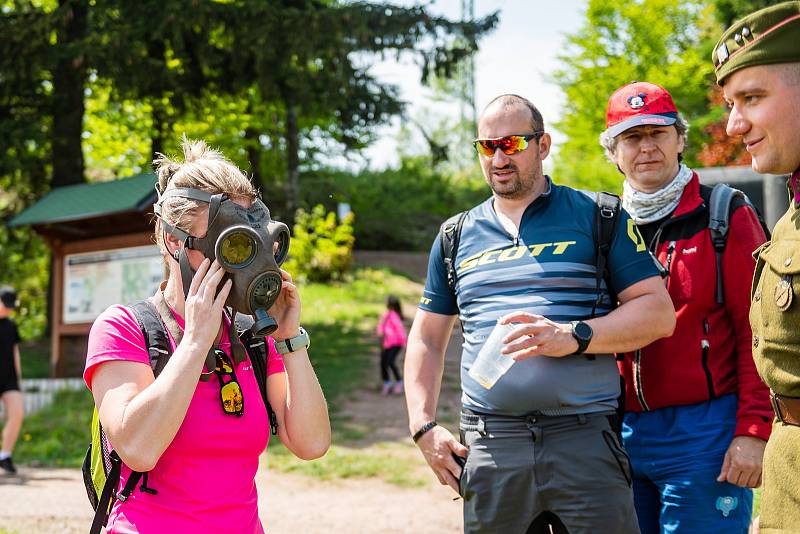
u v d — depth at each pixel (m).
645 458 3.28
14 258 25.12
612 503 2.89
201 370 2.23
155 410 2.14
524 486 2.95
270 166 29.05
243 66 16.86
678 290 3.21
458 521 6.86
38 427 11.05
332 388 13.12
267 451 9.59
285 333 2.53
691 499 3.14
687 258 3.21
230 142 23.80
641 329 2.93
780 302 2.02
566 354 2.87
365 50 16.69
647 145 3.32
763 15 2.03
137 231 13.81
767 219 8.78
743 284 3.11
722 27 21.72
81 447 10.20
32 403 12.66
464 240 3.28
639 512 3.39
